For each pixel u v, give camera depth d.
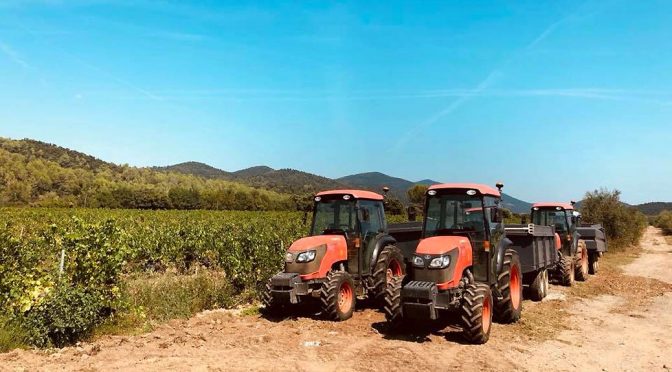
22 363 6.37
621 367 7.12
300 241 9.77
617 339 8.61
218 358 6.86
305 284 9.25
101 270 8.58
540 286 11.99
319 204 10.48
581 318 10.20
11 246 8.54
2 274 7.79
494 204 9.18
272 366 6.57
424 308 7.46
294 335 8.26
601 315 10.55
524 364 7.07
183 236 18.73
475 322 7.70
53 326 7.31
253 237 15.80
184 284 11.09
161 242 16.89
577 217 17.41
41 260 9.60
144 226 21.97
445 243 8.05
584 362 7.30
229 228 20.31
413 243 11.45
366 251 10.28
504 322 9.55
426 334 8.39
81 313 7.62
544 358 7.41
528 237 11.05
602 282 15.45
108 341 7.74
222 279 12.46
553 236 13.17
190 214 40.66
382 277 10.25
